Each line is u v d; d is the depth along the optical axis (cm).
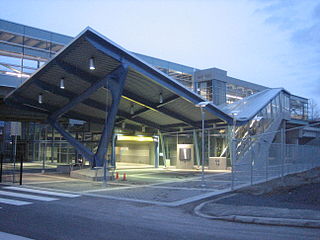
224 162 3247
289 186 1498
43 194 1433
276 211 961
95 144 3481
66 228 772
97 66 2134
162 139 3959
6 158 4544
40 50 3562
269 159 2900
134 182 2059
